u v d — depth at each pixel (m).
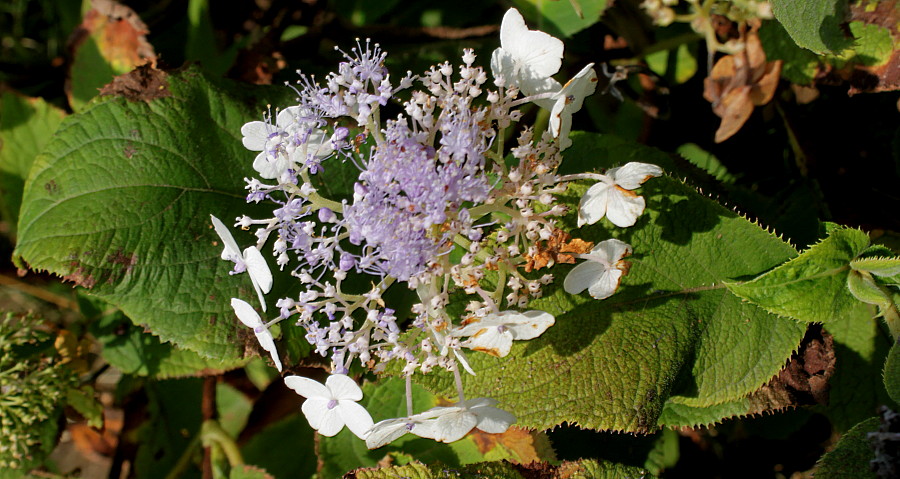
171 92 0.34
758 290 0.29
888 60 0.34
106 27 0.44
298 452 0.43
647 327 0.30
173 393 0.47
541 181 0.26
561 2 0.39
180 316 0.33
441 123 0.26
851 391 0.36
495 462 0.34
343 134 0.26
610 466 0.34
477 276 0.25
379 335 0.26
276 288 0.33
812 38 0.32
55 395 0.42
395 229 0.24
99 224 0.33
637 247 0.30
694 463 0.43
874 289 0.29
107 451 0.53
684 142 0.43
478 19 0.45
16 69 0.52
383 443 0.27
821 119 0.39
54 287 0.52
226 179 0.34
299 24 0.46
